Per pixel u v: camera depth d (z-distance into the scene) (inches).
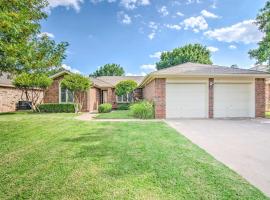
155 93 579.2
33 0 335.6
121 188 143.6
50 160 202.8
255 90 595.5
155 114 576.4
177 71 582.6
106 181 154.7
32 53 351.9
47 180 157.0
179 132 358.0
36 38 384.2
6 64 331.0
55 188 144.2
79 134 333.4
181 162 195.5
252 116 595.2
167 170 175.5
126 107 1032.8
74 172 172.1
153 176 163.2
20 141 285.1
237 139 303.7
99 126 417.7
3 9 267.4
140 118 574.9
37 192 138.9
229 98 593.6
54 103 816.3
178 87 584.1
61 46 413.4
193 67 649.0
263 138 310.7
